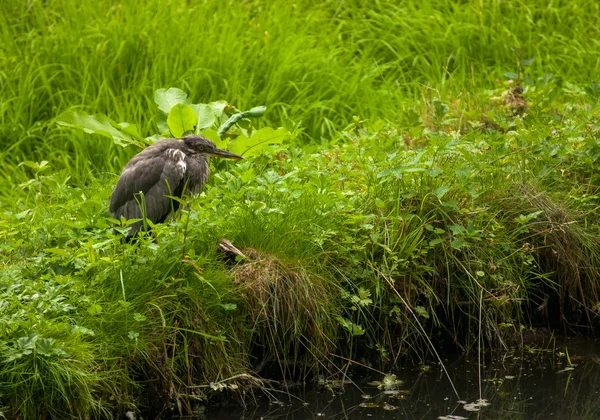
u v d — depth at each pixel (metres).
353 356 10.17
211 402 9.30
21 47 16.02
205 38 15.86
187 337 9.23
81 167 13.85
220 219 9.84
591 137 11.75
